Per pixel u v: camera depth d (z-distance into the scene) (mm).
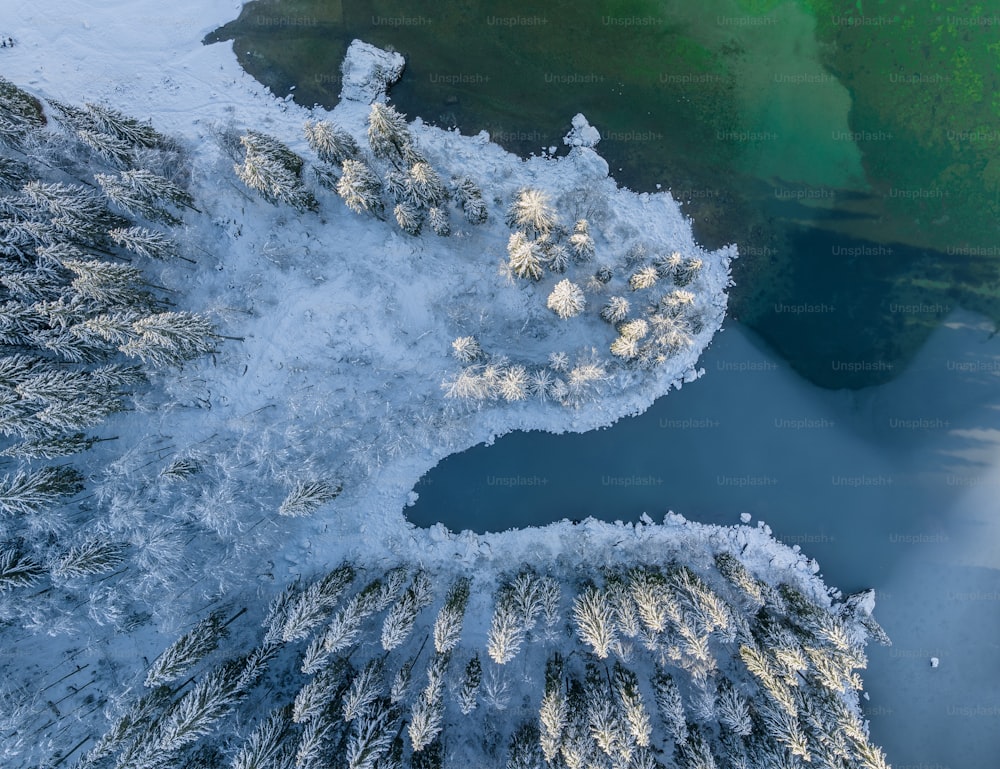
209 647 29406
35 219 27969
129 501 29391
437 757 29938
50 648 31578
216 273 33406
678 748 29984
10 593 28344
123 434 32156
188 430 32688
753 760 28641
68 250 27516
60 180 31062
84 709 31406
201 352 30922
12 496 26391
